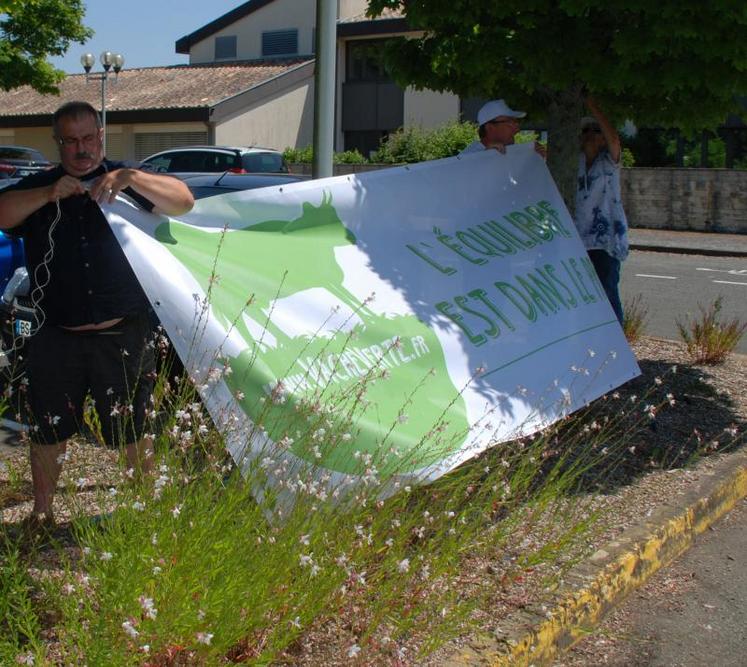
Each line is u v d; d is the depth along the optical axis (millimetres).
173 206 4055
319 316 4645
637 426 6336
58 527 4086
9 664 2809
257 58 38250
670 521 4922
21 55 28047
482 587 3783
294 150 31844
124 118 33250
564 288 6199
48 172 4082
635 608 4410
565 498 4805
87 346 4055
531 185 6555
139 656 2793
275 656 3037
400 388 4711
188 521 3066
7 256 7852
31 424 4129
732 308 13203
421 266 5453
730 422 6605
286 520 3359
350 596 3375
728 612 4414
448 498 4180
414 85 7207
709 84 5906
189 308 3980
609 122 6992
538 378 5512
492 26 6418
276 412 3914
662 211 24406
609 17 6105
